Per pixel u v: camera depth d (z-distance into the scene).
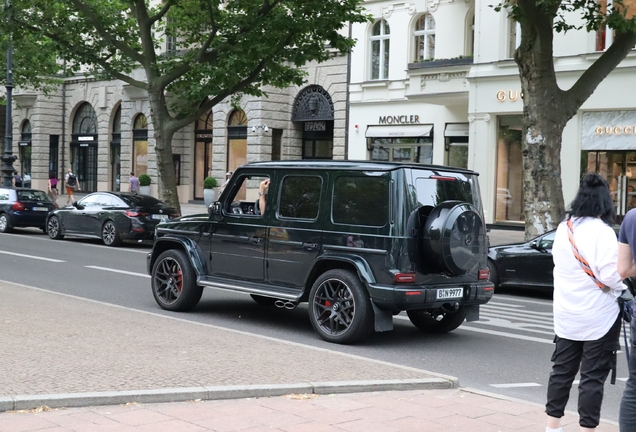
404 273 8.41
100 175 44.16
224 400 5.77
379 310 8.55
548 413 4.93
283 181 9.53
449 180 8.95
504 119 25.28
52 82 35.41
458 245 8.49
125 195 21.16
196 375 6.29
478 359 8.27
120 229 20.47
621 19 15.75
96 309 9.55
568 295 4.82
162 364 6.65
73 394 5.43
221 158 36.97
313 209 9.18
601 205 4.79
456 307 9.04
